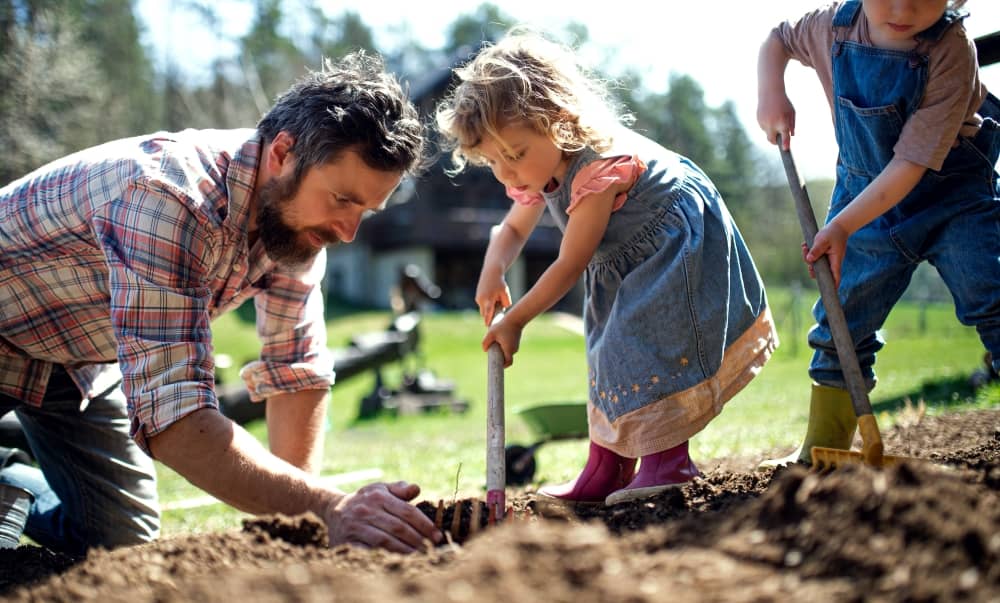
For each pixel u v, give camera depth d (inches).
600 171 119.3
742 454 176.9
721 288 120.0
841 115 125.3
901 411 206.5
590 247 118.7
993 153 122.2
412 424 486.9
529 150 120.9
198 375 99.8
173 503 201.3
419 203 1472.7
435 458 250.2
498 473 100.0
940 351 483.5
